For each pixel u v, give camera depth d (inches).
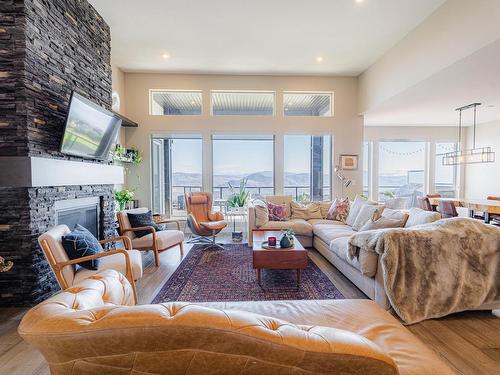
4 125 89.4
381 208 135.3
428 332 78.1
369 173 282.7
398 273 82.9
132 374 27.4
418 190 288.4
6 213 90.4
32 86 92.3
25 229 90.9
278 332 27.9
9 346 72.2
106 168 136.4
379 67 183.9
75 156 115.8
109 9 130.3
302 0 123.1
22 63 88.9
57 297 37.5
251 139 234.4
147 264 140.2
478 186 272.1
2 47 88.6
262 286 112.9
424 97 171.5
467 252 85.2
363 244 92.6
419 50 141.8
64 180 103.9
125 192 177.8
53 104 102.9
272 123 217.8
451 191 290.5
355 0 122.9
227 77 212.2
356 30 148.0
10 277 92.2
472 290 84.5
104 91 139.9
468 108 200.5
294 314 56.2
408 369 39.3
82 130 110.4
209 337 26.0
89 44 126.1
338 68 201.5
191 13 133.0
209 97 212.7
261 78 214.2
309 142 239.3
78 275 84.3
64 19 108.3
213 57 181.6
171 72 207.9
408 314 81.6
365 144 282.5
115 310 28.3
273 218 179.3
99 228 136.0
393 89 166.7
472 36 108.9
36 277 93.4
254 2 124.6
